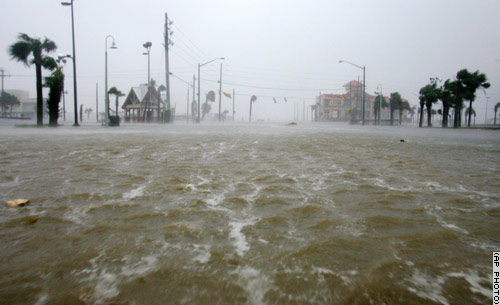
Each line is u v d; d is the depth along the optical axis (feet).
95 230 8.50
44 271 6.38
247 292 5.65
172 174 16.20
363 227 8.86
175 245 7.58
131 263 6.70
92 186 13.47
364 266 6.63
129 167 18.25
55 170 17.13
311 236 8.18
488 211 10.37
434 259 6.97
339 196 12.08
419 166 19.65
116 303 5.33
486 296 5.58
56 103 80.64
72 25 84.12
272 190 12.92
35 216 9.58
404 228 8.80
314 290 5.72
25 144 31.09
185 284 5.89
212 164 19.56
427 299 5.49
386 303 5.38
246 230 8.57
